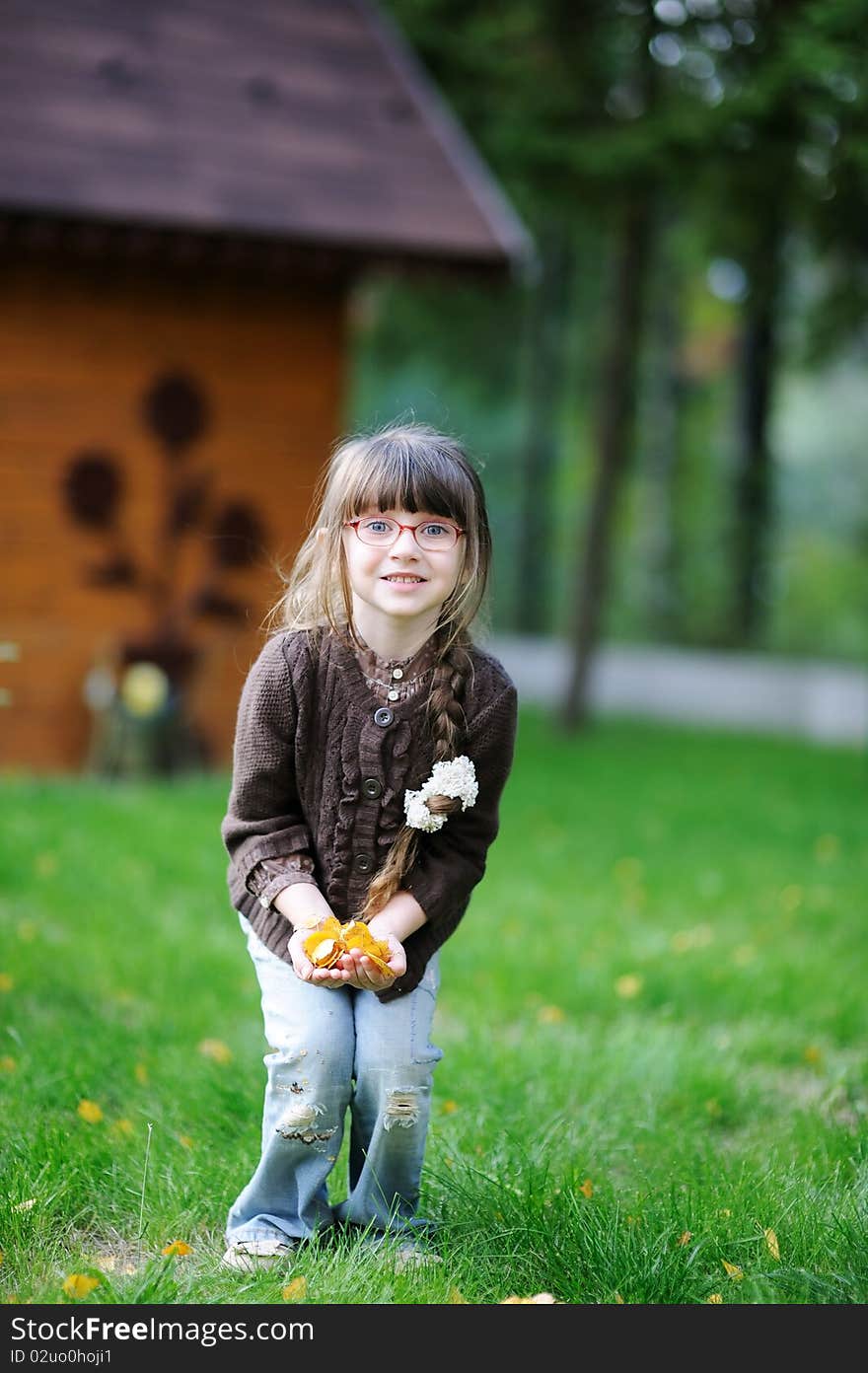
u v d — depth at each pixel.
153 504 9.97
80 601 9.82
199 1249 3.03
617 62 11.96
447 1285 2.80
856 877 7.26
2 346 9.59
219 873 6.54
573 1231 3.02
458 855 2.85
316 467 10.34
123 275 9.80
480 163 12.23
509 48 12.04
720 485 24.22
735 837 8.33
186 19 10.65
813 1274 2.91
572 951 5.50
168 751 9.86
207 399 10.05
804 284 17.00
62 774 9.76
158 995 4.78
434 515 2.75
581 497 27.55
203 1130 3.57
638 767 11.58
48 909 5.79
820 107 10.30
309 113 10.32
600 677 19.45
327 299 10.29
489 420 26.84
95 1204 3.19
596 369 21.22
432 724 2.78
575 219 13.09
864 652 23.25
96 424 9.82
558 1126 3.64
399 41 11.74
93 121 9.59
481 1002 4.91
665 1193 3.26
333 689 2.79
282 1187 2.93
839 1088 4.13
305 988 2.81
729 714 17.86
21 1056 4.00
